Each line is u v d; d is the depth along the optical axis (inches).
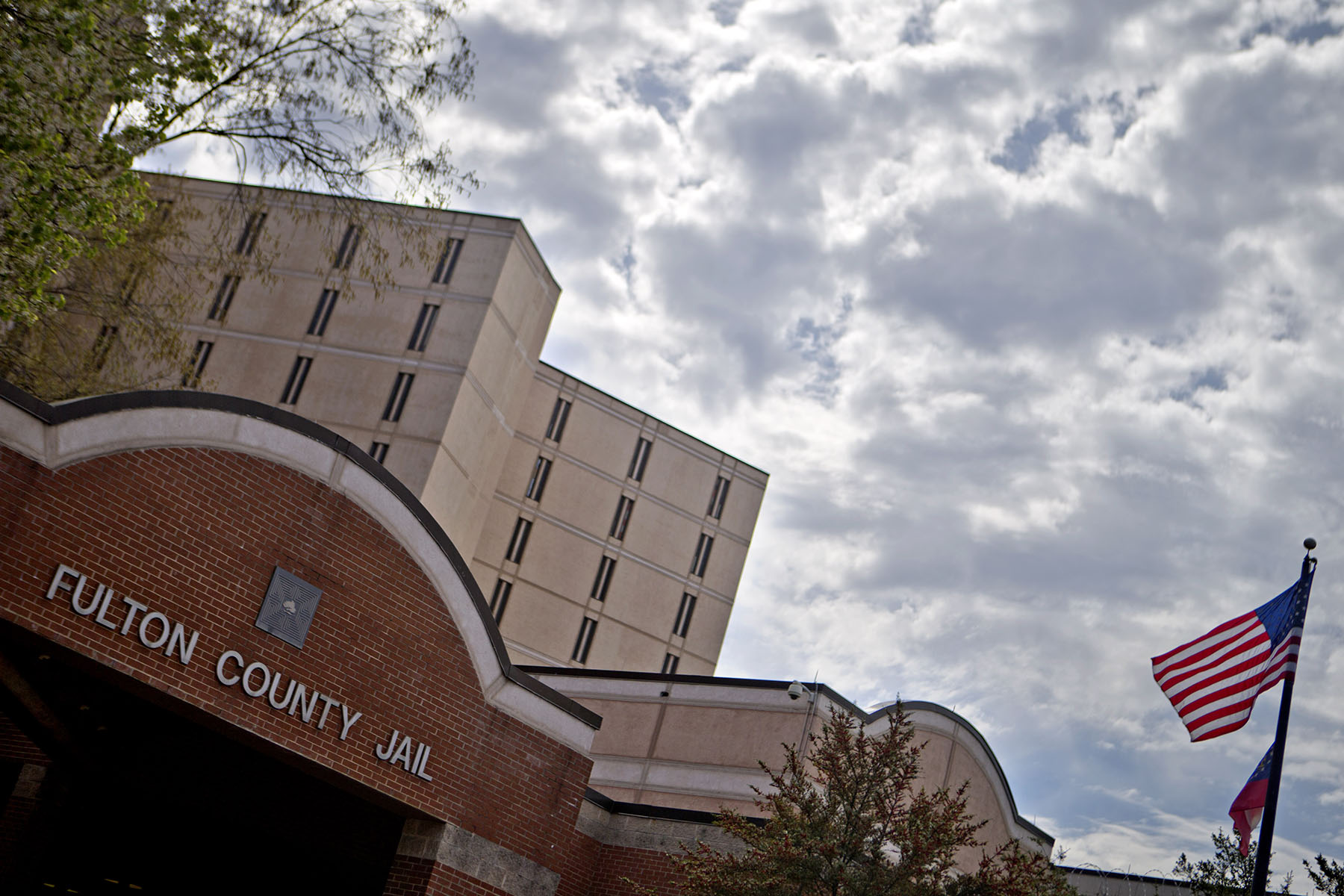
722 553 2354.8
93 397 679.7
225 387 1863.9
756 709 1242.6
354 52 983.0
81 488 673.6
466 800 865.5
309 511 780.6
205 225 1915.6
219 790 971.9
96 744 867.4
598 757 1312.7
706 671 2295.8
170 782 952.3
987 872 770.8
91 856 1000.2
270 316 1904.5
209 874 1039.6
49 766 906.7
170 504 711.7
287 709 762.2
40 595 655.1
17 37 666.2
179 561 713.6
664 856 1000.2
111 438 685.9
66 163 700.0
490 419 1988.2
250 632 745.0
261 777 984.3
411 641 834.2
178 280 1856.5
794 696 1205.7
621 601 2228.1
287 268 1925.4
